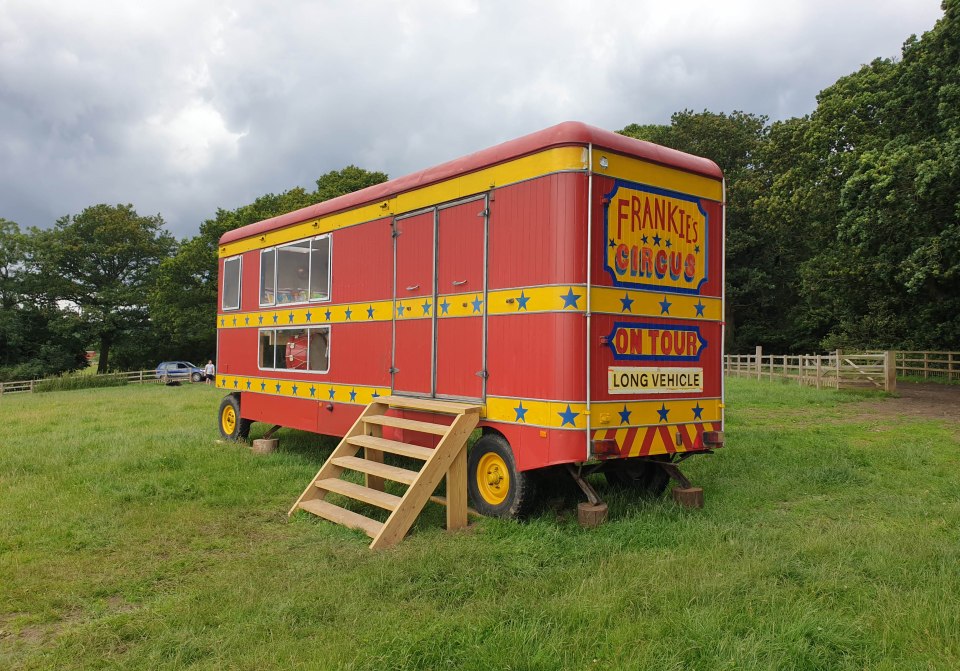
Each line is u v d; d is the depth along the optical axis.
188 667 3.29
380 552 5.04
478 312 6.24
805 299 32.97
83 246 47.22
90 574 4.72
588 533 5.33
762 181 34.59
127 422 13.34
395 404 6.87
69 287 46.22
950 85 16.08
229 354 10.75
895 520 5.67
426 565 4.53
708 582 4.04
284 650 3.37
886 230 17.66
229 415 10.79
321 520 6.06
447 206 6.64
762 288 35.75
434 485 5.61
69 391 29.09
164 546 5.35
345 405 8.06
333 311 8.31
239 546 5.37
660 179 6.08
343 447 6.74
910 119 19.38
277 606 3.94
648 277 5.95
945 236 16.33
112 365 49.56
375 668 3.17
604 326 5.63
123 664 3.34
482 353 6.17
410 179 7.12
